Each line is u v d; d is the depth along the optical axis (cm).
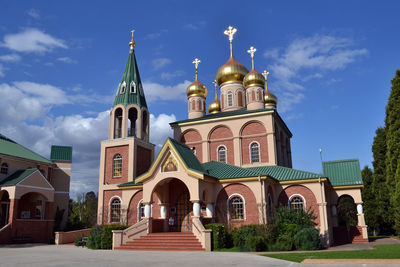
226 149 3497
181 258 1644
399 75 2900
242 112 3538
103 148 3619
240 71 4134
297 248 2147
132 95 3762
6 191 3669
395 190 2708
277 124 3653
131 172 3409
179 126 3747
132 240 2367
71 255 1873
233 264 1388
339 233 3241
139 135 3656
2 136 4253
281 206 2566
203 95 4412
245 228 2222
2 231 3136
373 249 1989
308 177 2758
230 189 2658
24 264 1473
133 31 4138
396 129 2819
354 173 3375
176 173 2497
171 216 2803
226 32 4400
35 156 4225
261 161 3322
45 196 3603
